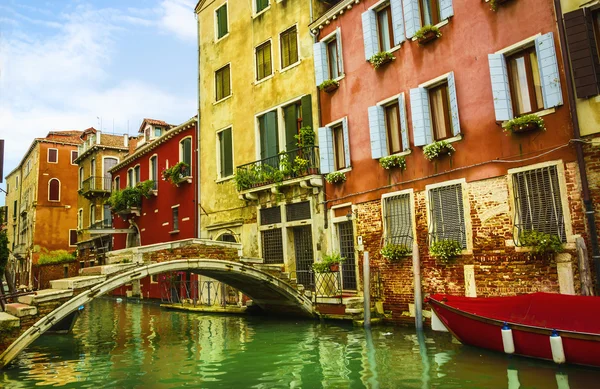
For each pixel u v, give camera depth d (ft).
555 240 26.14
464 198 31.30
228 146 55.42
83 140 112.98
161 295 69.36
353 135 40.09
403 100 35.86
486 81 30.63
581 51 25.72
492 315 24.21
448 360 23.02
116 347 31.91
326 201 42.04
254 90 52.24
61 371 25.07
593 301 21.29
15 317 26.84
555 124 26.96
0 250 45.14
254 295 45.19
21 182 147.43
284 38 49.44
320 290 42.39
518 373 20.12
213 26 59.77
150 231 72.38
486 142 30.37
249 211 50.98
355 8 40.52
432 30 33.30
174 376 23.12
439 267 32.63
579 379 18.84
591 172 25.22
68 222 125.59
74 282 29.91
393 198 36.35
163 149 70.03
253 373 23.03
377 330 32.99
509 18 29.55
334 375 21.71
